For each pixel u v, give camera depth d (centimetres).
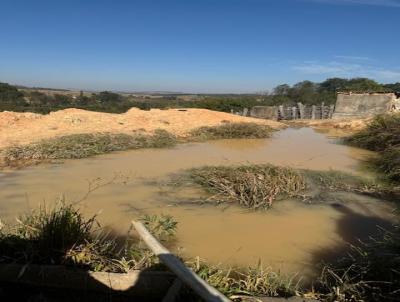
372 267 411
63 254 425
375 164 1005
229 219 607
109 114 1622
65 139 1125
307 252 503
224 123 1678
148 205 665
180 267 331
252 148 1255
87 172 877
